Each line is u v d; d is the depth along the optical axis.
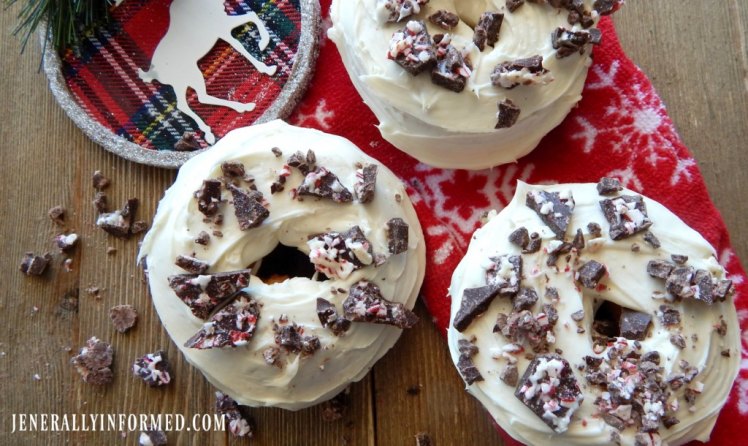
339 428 0.35
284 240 0.34
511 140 0.34
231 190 0.33
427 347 0.35
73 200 0.37
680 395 0.31
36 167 0.37
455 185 0.36
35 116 0.38
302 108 0.37
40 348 0.37
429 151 0.34
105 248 0.37
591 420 0.31
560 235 0.32
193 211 0.33
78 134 0.37
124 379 0.36
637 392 0.31
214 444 0.36
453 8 0.33
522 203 0.33
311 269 0.35
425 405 0.35
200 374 0.36
